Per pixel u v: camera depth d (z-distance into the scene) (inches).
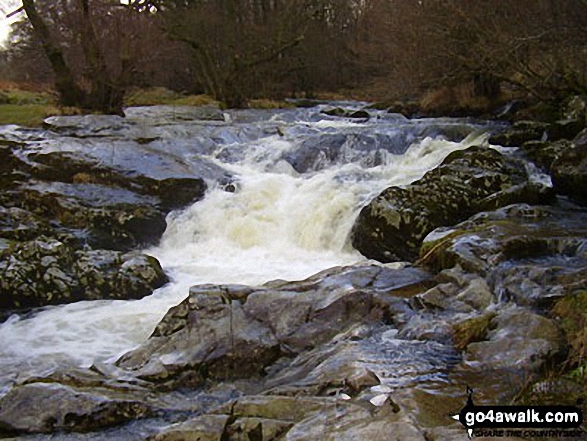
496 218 361.1
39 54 936.3
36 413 202.1
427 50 783.1
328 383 200.5
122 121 623.8
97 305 336.2
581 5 595.2
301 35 986.1
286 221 437.4
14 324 313.9
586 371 185.0
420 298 266.1
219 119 762.8
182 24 916.0
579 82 622.5
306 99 1175.6
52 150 485.7
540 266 271.6
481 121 716.7
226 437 174.2
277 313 261.7
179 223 443.5
